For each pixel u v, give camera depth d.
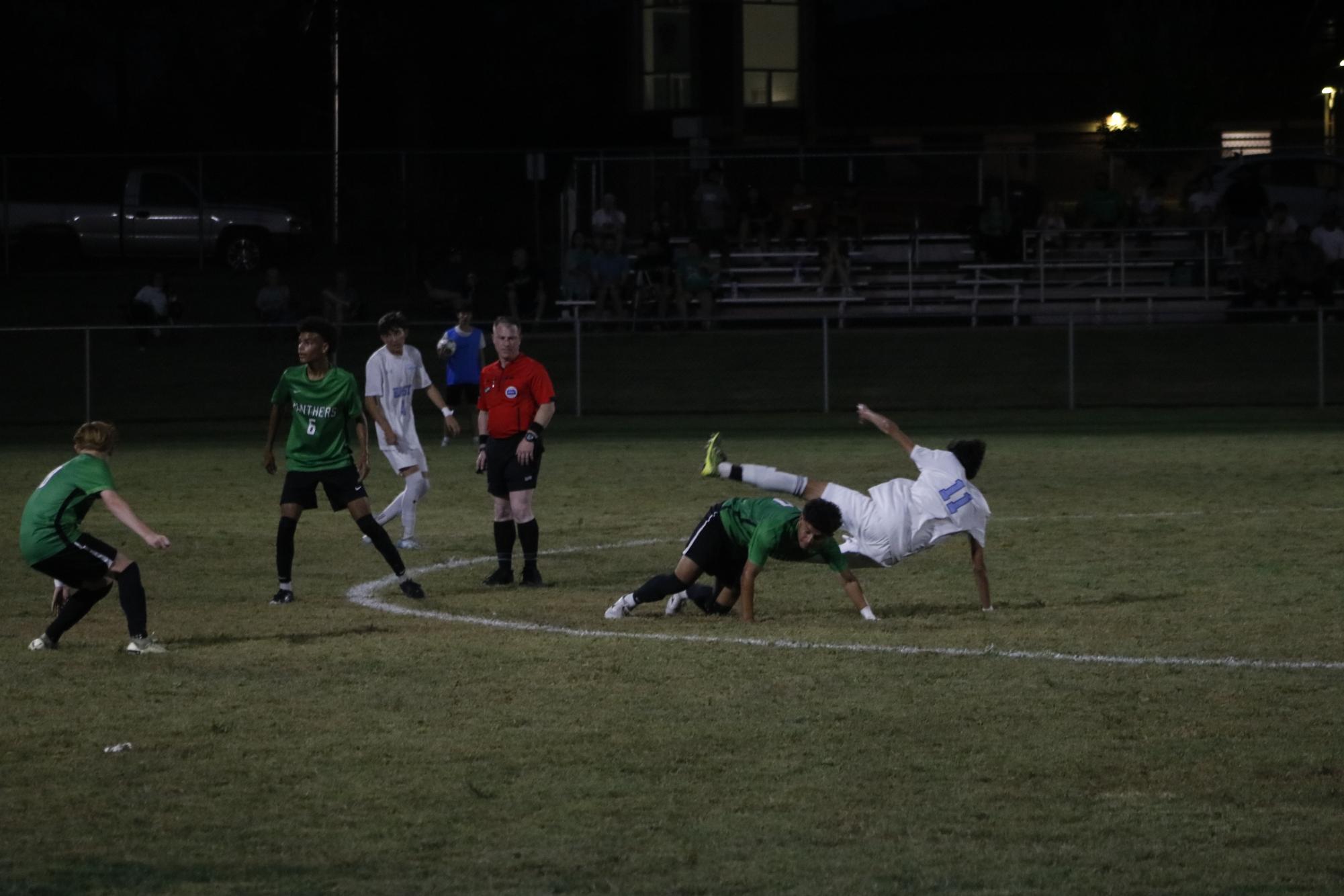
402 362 35.91
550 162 103.06
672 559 34.44
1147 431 63.41
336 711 20.70
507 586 31.02
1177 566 32.53
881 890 14.52
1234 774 17.97
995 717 20.41
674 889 14.54
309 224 101.56
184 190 100.56
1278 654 24.06
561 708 20.84
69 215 99.94
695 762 18.44
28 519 23.48
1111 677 22.58
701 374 77.38
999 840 15.83
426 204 100.00
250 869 15.03
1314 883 14.66
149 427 69.12
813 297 87.31
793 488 27.84
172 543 36.66
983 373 77.69
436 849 15.59
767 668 23.17
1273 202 91.75
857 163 95.25
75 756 18.62
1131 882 14.71
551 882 14.70
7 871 14.95
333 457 28.89
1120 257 89.81
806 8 113.19
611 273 84.56
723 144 113.38
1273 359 78.06
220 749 18.94
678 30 113.19
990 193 95.06
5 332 82.81
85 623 26.86
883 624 26.59
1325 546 34.88
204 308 92.88
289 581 29.00
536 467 30.88
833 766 18.30
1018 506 42.12
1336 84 109.44
